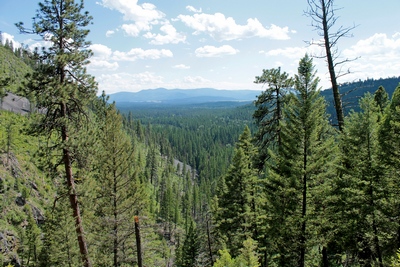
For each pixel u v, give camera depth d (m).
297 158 15.27
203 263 36.56
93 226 20.67
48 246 30.30
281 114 18.89
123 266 21.36
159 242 46.19
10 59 141.38
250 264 16.20
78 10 15.30
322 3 12.20
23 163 58.38
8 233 40.56
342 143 17.20
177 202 96.19
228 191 24.31
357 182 15.52
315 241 14.45
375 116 16.22
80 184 16.05
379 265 14.90
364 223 15.32
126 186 23.03
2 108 83.81
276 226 15.63
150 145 161.62
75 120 16.14
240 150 23.70
